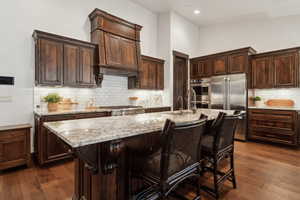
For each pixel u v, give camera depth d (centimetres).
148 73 467
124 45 393
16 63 289
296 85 384
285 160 299
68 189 203
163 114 235
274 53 414
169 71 502
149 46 508
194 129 132
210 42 584
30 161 265
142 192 154
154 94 509
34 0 306
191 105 536
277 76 409
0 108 277
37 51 283
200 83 525
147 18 502
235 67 449
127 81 453
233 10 470
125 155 142
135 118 189
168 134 109
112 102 421
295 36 431
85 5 373
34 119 301
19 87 292
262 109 411
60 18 337
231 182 220
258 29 488
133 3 465
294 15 432
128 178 142
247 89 431
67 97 347
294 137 365
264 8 442
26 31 298
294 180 227
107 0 411
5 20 279
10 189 202
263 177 235
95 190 126
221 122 170
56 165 273
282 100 430
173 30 509
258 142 422
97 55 351
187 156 133
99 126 135
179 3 456
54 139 272
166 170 113
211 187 207
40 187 207
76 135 105
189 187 205
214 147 175
